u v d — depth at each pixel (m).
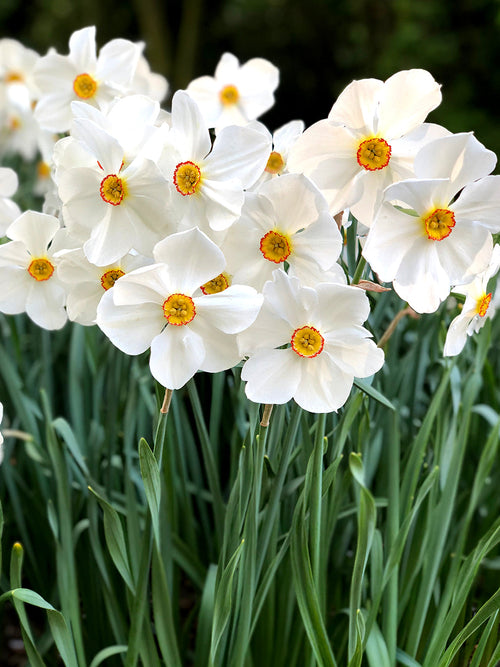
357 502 0.76
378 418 0.77
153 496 0.67
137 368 0.79
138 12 3.61
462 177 0.61
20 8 3.86
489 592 0.87
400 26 2.98
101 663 0.84
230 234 0.63
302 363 0.63
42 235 0.68
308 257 0.63
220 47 3.78
